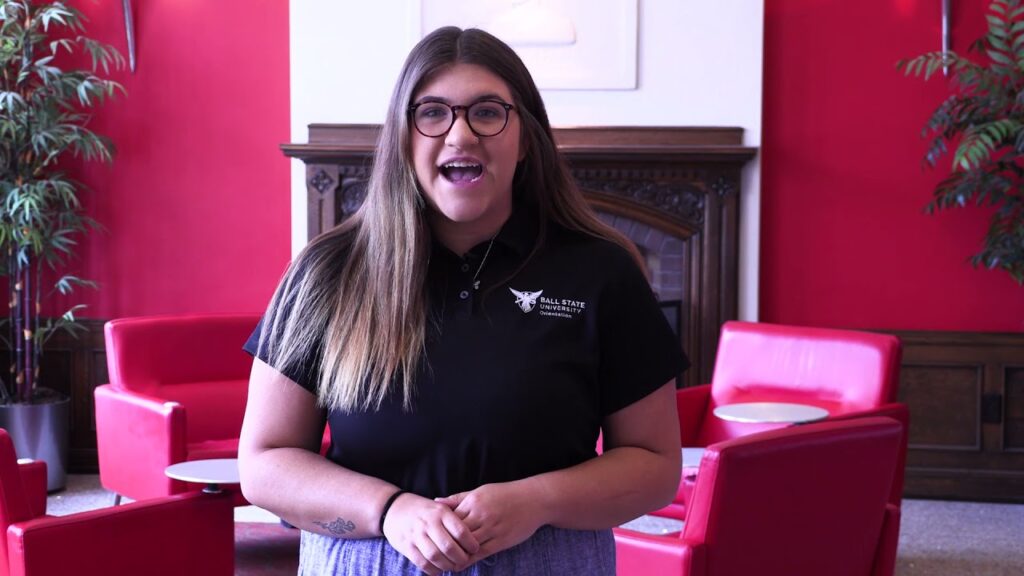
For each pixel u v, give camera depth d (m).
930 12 5.63
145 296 6.10
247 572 4.09
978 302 5.70
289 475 1.48
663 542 2.49
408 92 1.50
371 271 1.50
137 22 5.99
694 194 5.61
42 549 2.92
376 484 1.45
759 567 2.53
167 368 4.94
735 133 5.57
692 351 5.64
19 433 5.56
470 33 1.53
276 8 5.95
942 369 5.71
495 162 1.49
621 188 5.62
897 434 2.71
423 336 1.48
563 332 1.50
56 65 5.99
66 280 5.75
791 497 2.53
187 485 4.29
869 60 5.69
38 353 5.72
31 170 5.64
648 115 5.61
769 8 5.73
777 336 4.80
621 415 1.57
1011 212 5.20
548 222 1.60
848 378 4.54
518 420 1.46
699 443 4.92
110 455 4.71
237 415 5.05
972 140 4.91
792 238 5.79
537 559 1.48
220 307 6.08
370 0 5.69
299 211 5.86
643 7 5.59
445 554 1.34
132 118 6.03
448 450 1.46
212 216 6.05
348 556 1.49
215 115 6.01
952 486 5.70
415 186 1.51
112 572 3.05
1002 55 5.03
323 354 1.51
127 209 6.07
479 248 1.54
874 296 5.75
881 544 2.79
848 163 5.73
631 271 1.58
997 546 4.90
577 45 5.61
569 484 1.44
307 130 5.76
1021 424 5.66
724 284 5.60
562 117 5.64
